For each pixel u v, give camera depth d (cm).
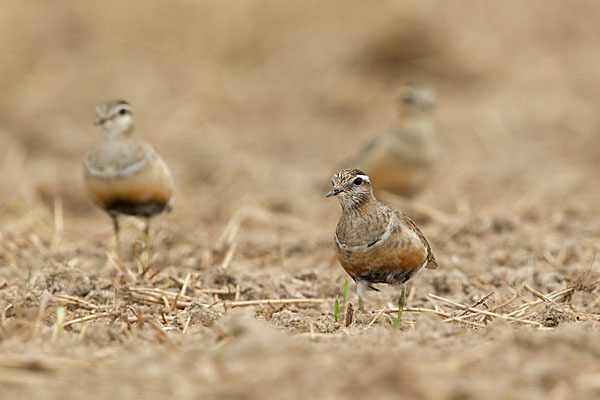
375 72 2502
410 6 2562
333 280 1200
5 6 2680
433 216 1600
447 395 700
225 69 2502
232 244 1348
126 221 1540
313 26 2706
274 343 786
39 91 2317
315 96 2381
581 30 2808
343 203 969
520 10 2873
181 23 2672
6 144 2055
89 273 1127
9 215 1605
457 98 2392
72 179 1781
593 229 1455
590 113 2236
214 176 1884
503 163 1959
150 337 875
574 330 849
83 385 734
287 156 2077
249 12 2712
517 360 773
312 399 692
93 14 2683
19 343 849
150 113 2236
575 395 710
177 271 1226
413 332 872
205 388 717
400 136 1669
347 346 824
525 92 2406
